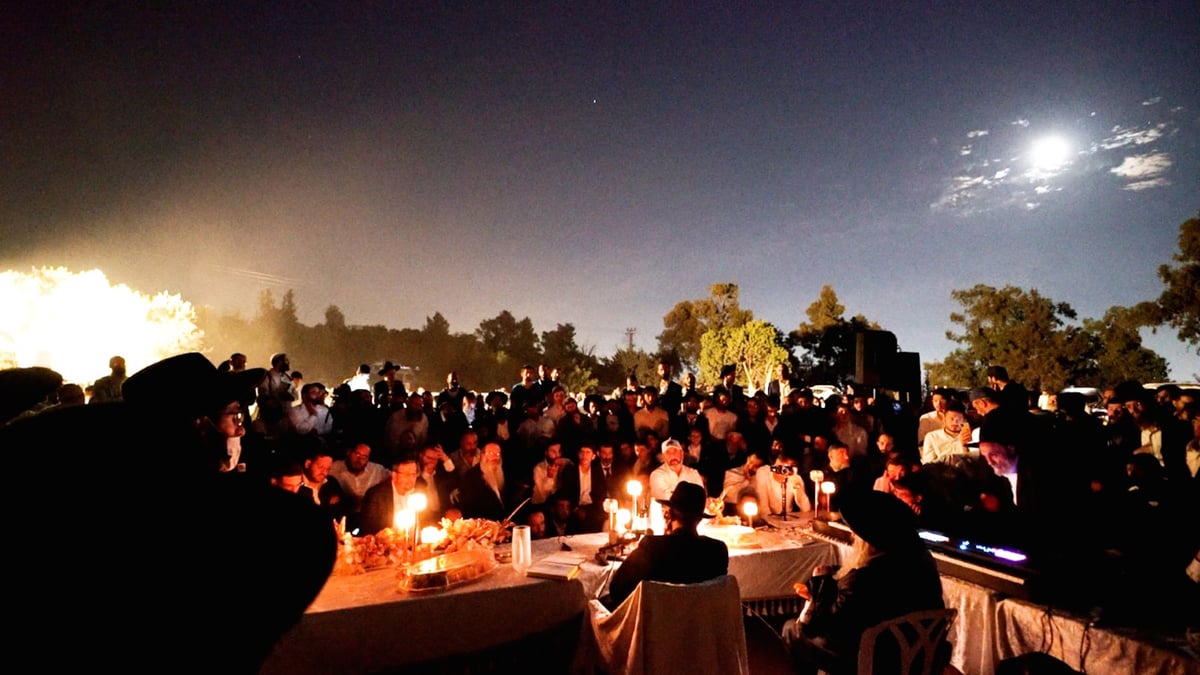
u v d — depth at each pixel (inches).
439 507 214.8
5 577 24.5
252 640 28.1
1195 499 134.1
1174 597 118.8
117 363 278.2
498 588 131.5
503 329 1684.3
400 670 122.6
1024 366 1189.1
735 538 174.9
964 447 232.7
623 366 1488.7
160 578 25.9
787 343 1689.2
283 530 29.6
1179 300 649.0
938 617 110.7
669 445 233.5
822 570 129.9
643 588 119.4
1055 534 138.4
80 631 24.7
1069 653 119.7
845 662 112.1
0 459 26.8
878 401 375.2
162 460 28.8
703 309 1739.7
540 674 134.6
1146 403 227.8
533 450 300.2
